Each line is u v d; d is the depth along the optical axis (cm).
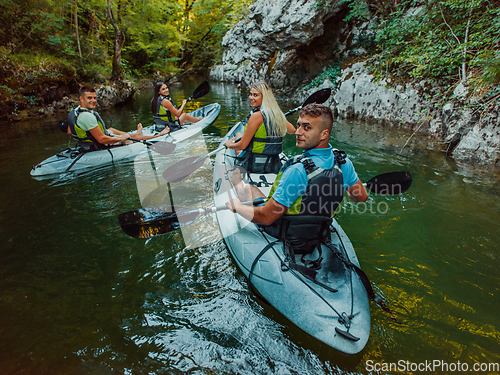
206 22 1920
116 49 932
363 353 148
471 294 182
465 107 397
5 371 146
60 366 148
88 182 351
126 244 242
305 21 666
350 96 622
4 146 482
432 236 239
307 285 163
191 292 193
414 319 165
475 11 459
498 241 231
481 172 347
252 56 856
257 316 173
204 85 551
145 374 143
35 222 274
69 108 779
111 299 189
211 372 143
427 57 482
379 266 208
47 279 207
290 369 143
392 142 456
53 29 854
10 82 683
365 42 687
